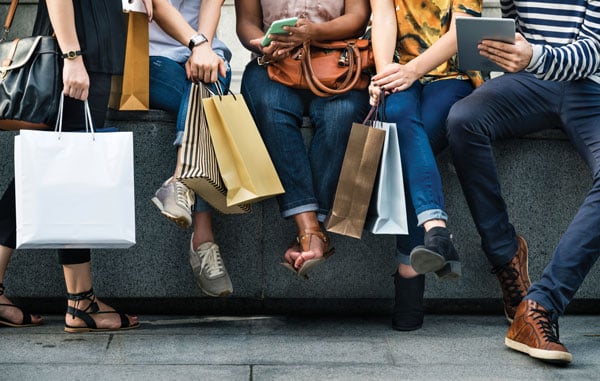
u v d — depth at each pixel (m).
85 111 3.79
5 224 4.11
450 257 3.85
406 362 3.63
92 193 3.68
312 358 3.67
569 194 4.52
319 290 4.48
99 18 3.87
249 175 3.94
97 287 4.44
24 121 3.78
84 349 3.77
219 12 4.51
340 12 4.46
